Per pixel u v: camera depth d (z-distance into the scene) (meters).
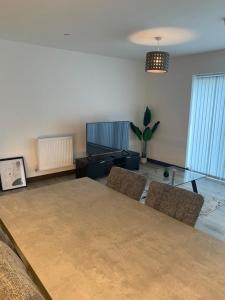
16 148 3.97
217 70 4.25
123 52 4.36
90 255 1.19
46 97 4.14
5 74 3.65
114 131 4.92
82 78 4.52
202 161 4.82
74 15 2.49
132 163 5.06
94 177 4.47
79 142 4.73
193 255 1.20
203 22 2.65
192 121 4.88
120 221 1.52
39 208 1.68
